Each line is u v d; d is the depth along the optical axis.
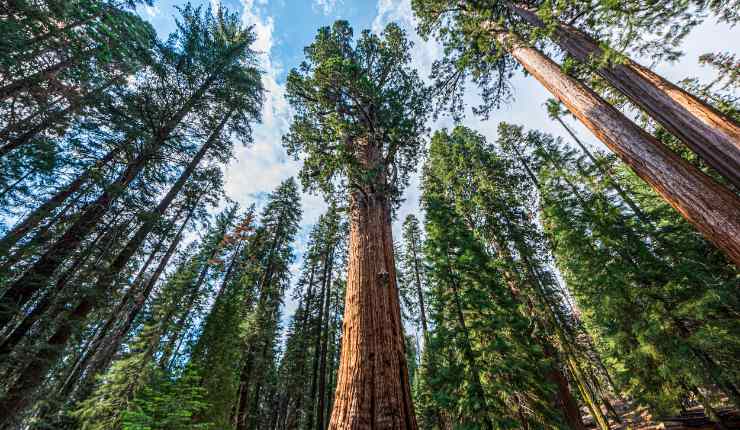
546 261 13.62
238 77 12.95
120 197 8.48
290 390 19.34
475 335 9.11
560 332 10.87
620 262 10.32
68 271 7.88
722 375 7.80
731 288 8.49
